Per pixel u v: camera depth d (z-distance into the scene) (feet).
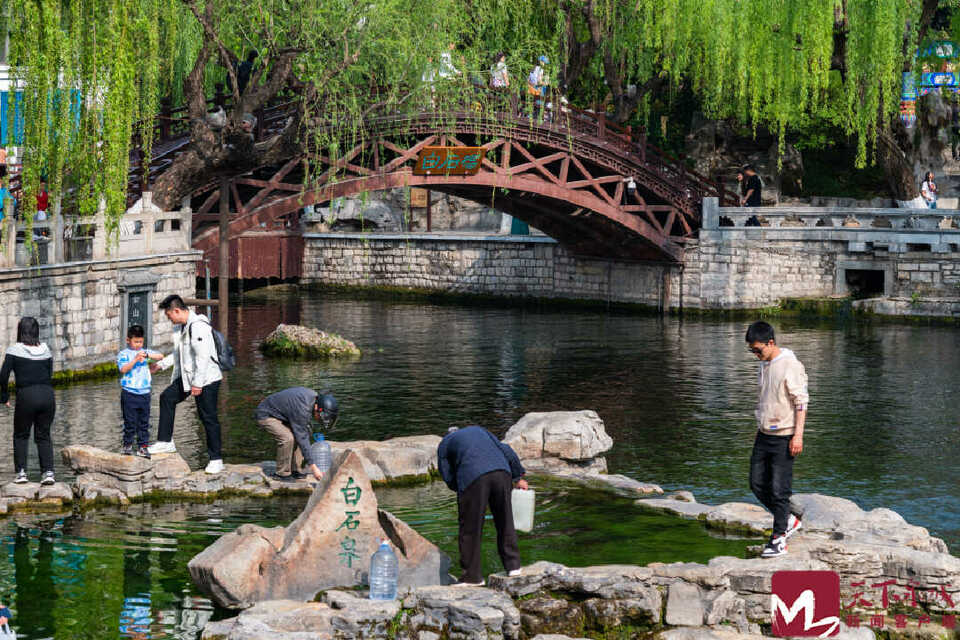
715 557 33.50
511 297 139.64
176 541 36.47
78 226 71.51
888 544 34.09
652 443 59.21
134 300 76.48
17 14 61.52
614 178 119.14
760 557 31.94
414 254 146.10
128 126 66.28
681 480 51.13
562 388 75.77
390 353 92.07
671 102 143.74
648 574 30.32
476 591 29.22
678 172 124.67
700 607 29.86
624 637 29.45
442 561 32.65
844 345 98.32
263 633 27.02
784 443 32.04
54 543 36.09
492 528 37.99
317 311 125.18
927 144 139.85
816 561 31.22
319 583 31.81
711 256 124.26
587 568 30.66
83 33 63.87
